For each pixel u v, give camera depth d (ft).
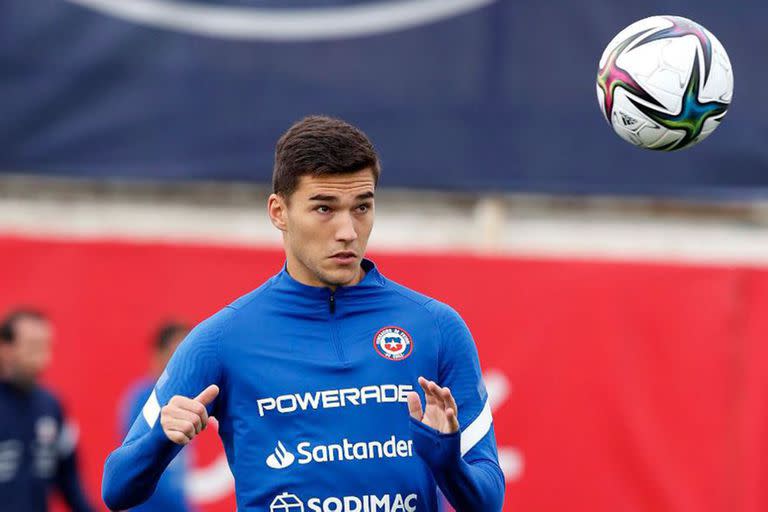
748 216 91.25
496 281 79.87
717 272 79.87
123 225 89.71
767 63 84.43
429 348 35.99
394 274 79.61
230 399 35.60
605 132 84.38
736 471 79.05
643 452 78.95
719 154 84.43
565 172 84.17
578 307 79.77
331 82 83.97
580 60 84.17
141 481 34.30
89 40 83.71
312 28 83.97
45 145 83.61
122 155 83.87
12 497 73.00
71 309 78.33
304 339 35.65
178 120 83.92
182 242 79.25
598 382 79.36
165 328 74.02
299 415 34.86
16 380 73.46
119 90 83.92
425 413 33.50
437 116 83.97
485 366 79.25
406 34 84.02
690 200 84.48
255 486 34.88
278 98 83.97
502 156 84.12
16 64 83.56
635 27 45.21
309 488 34.45
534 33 84.28
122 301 78.69
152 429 33.99
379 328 35.94
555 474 78.89
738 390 79.30
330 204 34.53
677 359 79.61
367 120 83.97
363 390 35.09
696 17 84.64
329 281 34.86
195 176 83.92
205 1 84.02
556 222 90.74
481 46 84.23
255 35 83.97
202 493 76.43
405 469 34.91
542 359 79.51
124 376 78.13
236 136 84.02
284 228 36.50
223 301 79.10
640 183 84.33
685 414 79.25
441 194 89.66
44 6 83.61
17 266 78.18
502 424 79.10
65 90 83.66
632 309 79.82
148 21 83.92
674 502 78.64
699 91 43.62
